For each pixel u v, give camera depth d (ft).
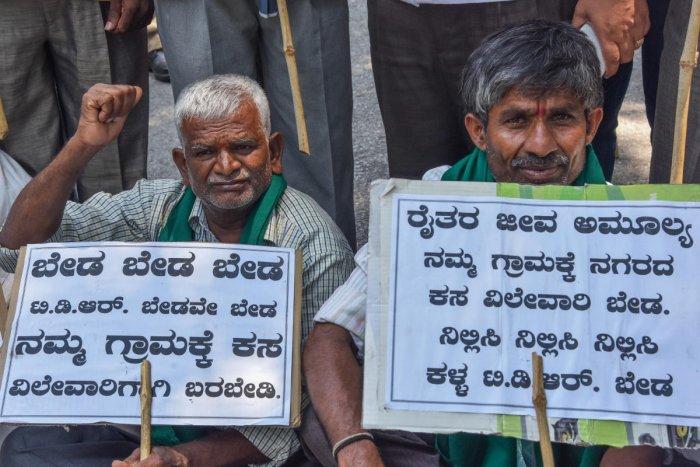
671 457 8.23
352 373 8.25
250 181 8.98
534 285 7.68
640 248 7.66
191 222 9.55
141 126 13.25
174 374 8.18
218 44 11.84
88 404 8.16
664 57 11.16
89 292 8.40
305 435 8.54
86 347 8.28
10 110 12.35
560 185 7.88
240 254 8.42
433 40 11.78
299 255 8.46
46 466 8.92
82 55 12.37
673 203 7.68
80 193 13.21
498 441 8.11
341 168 12.55
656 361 7.50
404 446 8.50
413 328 7.66
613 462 7.89
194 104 8.82
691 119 10.81
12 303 8.43
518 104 8.11
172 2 11.74
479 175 8.77
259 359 8.23
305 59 11.85
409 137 12.62
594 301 7.62
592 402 7.47
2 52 12.01
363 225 14.61
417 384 7.59
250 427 8.64
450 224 7.80
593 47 8.27
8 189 11.53
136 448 9.00
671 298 7.57
